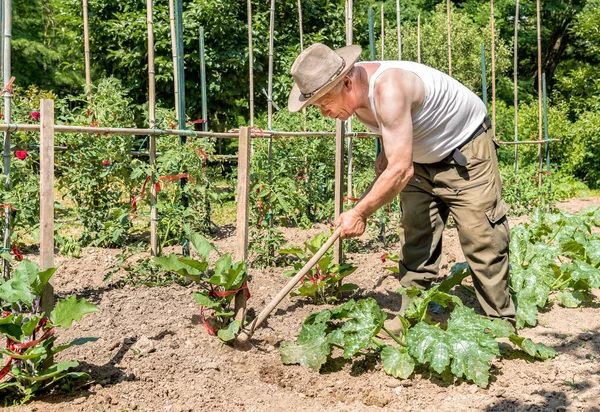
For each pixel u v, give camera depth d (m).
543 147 15.62
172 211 5.31
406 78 3.46
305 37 13.79
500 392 3.33
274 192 6.01
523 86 22.25
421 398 3.31
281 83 13.40
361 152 8.09
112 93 7.37
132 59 13.18
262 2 13.67
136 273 5.07
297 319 4.40
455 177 3.79
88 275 5.25
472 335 3.44
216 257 6.08
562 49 24.34
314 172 8.27
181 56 5.56
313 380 3.52
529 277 4.74
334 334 3.65
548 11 23.38
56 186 6.79
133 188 6.72
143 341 3.72
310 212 8.47
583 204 11.87
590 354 3.89
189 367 3.56
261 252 5.70
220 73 13.56
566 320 4.57
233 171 7.59
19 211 4.73
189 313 4.30
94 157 6.47
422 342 3.42
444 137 3.69
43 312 3.12
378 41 15.74
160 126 5.35
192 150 5.62
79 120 6.62
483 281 3.85
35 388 3.14
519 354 3.81
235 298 3.93
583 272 4.82
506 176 10.59
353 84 3.49
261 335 4.09
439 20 17.69
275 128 8.76
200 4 12.95
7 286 3.11
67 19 14.16
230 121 14.34
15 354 2.97
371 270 5.68
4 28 3.76
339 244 4.70
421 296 4.20
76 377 3.31
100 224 6.59
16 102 6.38
